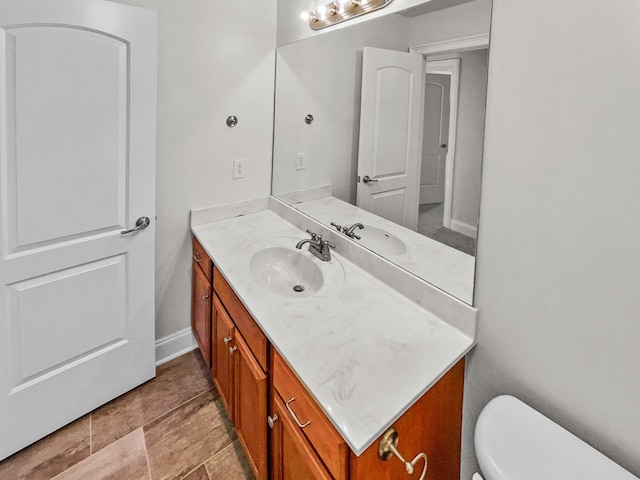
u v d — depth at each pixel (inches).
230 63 78.7
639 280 30.5
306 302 51.6
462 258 45.3
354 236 65.1
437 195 48.6
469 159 43.3
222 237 74.9
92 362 67.7
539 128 35.4
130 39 60.2
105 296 67.0
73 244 61.0
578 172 33.0
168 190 76.8
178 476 58.6
